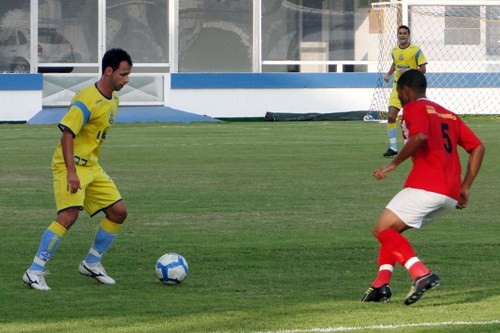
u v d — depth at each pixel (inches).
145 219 1122.0
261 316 684.7
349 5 3019.2
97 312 698.2
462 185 735.7
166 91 2827.3
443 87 2979.8
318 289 779.4
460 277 827.4
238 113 2851.9
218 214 1160.2
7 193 1328.7
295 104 2881.4
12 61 2780.5
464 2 2933.1
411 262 697.0
